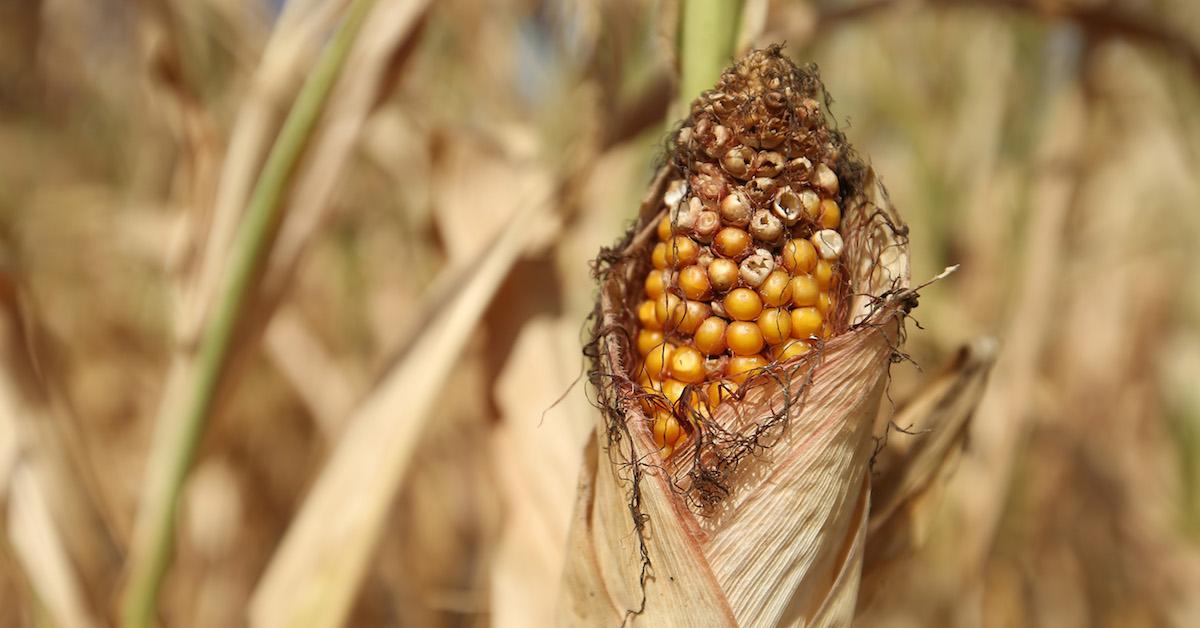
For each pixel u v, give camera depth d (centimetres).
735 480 35
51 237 99
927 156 88
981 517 74
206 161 53
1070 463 90
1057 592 93
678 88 40
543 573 50
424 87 92
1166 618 89
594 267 38
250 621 51
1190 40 61
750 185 35
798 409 35
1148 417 98
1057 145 70
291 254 53
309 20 54
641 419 35
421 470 90
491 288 51
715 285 35
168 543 50
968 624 76
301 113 48
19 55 112
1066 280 89
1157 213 92
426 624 87
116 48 108
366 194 99
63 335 95
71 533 55
